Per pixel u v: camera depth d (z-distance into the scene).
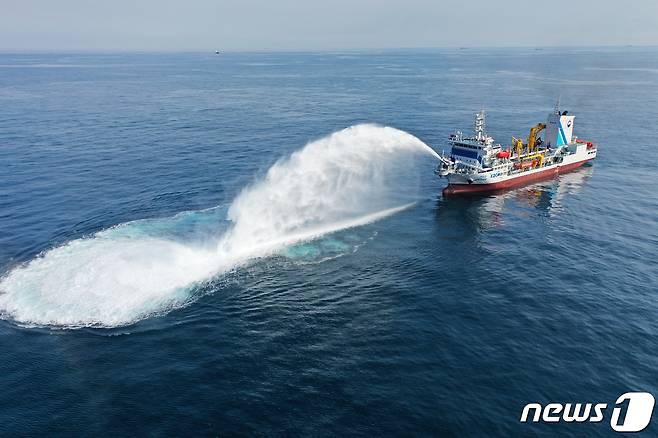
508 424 28.41
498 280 45.84
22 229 56.53
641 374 32.91
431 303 41.62
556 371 33.06
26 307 39.69
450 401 30.06
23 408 29.41
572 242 55.16
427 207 67.12
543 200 71.25
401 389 31.05
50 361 33.53
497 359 34.16
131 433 27.55
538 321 38.91
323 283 44.34
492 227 59.94
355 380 31.88
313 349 35.16
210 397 30.28
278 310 39.97
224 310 39.69
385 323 38.56
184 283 43.50
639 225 60.53
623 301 42.09
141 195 69.31
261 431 27.69
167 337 36.22
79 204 65.62
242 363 33.50
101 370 32.69
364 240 53.59
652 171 86.12
